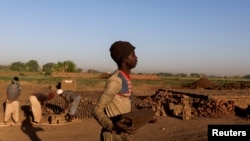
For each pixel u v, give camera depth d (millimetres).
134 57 3102
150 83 45594
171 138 9617
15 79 11953
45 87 32312
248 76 119625
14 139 9742
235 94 17625
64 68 68812
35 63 101062
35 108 12062
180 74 116688
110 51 3133
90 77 57094
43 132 10766
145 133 10477
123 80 3023
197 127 11414
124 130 2771
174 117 13750
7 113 11789
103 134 3000
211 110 14570
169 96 18250
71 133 10633
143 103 16359
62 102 16234
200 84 37906
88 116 13617
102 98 2936
